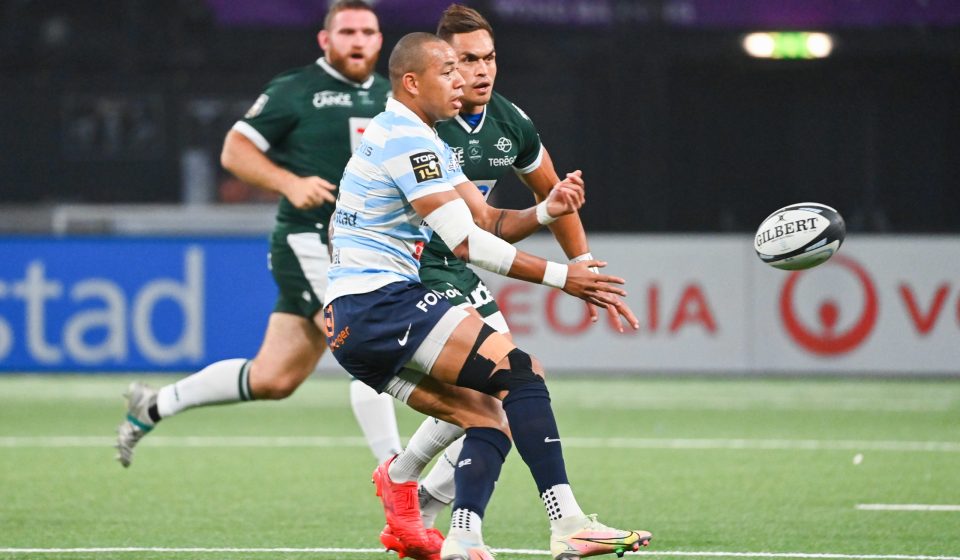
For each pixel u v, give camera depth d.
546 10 64.88
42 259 48.41
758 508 23.78
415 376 16.98
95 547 20.20
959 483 26.70
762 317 49.97
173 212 57.69
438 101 16.92
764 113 68.69
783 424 37.25
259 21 64.88
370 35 24.42
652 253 50.09
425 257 19.91
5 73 67.12
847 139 68.69
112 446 32.56
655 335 49.94
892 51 65.38
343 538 21.05
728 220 69.06
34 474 28.03
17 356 48.38
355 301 16.75
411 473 18.31
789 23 64.75
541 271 16.48
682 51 66.06
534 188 21.30
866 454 31.12
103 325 48.50
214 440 34.28
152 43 67.44
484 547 16.56
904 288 49.44
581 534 16.50
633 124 66.62
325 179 24.34
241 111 67.88
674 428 36.44
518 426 16.47
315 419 39.38
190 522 22.47
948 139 68.38
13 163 67.62
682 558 19.30
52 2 67.12
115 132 67.75
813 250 17.72
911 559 19.12
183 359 48.62
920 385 47.88
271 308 48.72
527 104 67.25
